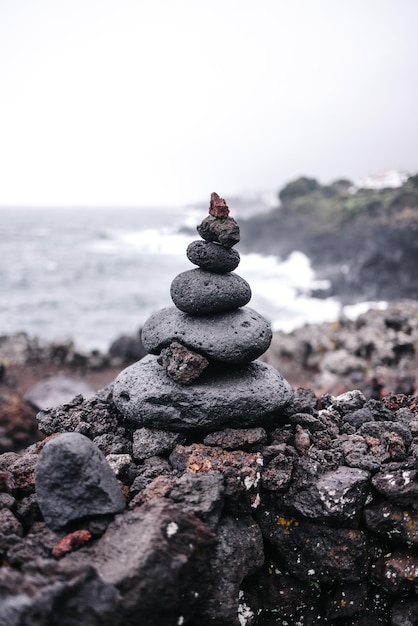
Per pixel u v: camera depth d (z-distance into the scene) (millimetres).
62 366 3600
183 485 900
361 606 978
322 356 3275
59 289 8836
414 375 2619
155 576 761
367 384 2562
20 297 8047
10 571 745
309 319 6016
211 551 864
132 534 812
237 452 991
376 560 978
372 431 1096
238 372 1072
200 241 1071
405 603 974
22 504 932
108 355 3670
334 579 963
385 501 962
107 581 742
